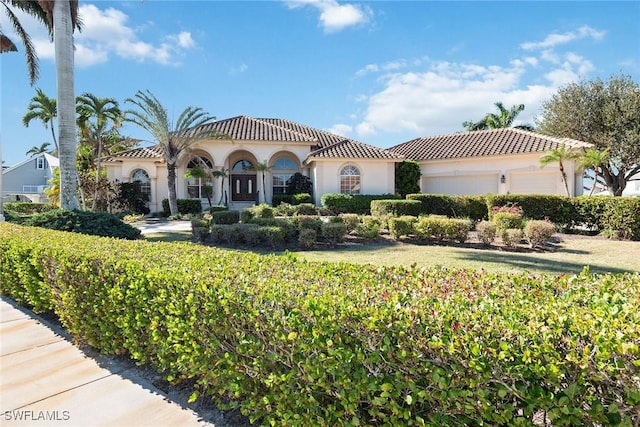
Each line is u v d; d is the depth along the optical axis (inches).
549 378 60.7
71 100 486.9
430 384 69.9
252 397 97.5
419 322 75.7
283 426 91.0
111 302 140.7
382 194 941.8
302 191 1006.4
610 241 482.6
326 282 114.7
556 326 69.8
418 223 481.1
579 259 358.3
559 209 588.1
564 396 59.6
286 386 87.4
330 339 79.9
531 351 63.7
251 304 95.0
